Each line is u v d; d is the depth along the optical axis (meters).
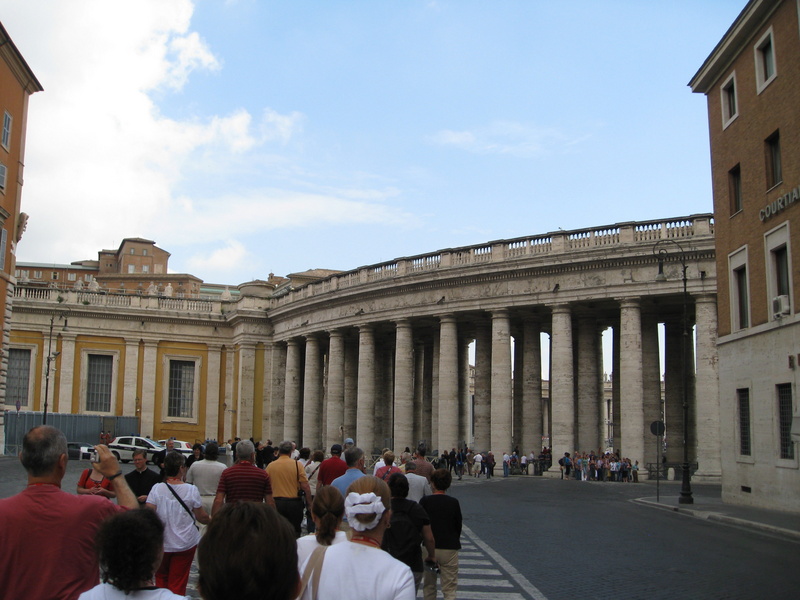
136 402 67.94
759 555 17.55
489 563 16.38
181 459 10.09
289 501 13.59
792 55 26.27
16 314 65.44
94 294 68.94
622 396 42.16
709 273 40.34
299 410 65.19
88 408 67.12
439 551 11.06
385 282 53.12
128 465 50.78
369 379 54.88
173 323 69.94
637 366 41.88
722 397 31.36
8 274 43.56
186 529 9.94
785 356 26.50
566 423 43.91
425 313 51.06
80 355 67.19
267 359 68.50
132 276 121.56
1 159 41.59
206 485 12.39
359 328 56.72
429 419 62.09
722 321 31.59
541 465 48.03
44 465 5.84
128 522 4.83
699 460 40.00
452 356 49.47
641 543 19.33
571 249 44.38
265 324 68.81
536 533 21.19
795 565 16.25
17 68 42.50
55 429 6.02
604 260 42.81
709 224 40.72
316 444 61.19
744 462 29.25
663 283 41.31
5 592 5.57
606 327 53.16
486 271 47.47
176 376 70.06
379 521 5.78
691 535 20.91
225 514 4.14
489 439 51.19
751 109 29.27
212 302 71.88
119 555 4.74
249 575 3.95
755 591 13.60
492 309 47.59
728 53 30.70
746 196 29.67
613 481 41.91
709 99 33.12
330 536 6.53
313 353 62.19
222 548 4.01
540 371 50.72
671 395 48.72
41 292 67.56
